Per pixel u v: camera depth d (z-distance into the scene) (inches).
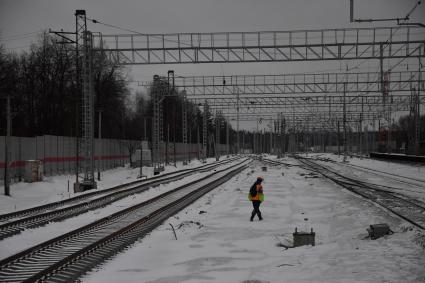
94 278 440.5
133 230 692.1
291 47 1327.5
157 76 2262.6
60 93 2529.5
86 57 1354.6
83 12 1346.0
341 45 1311.5
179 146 3912.4
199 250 560.1
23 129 2519.7
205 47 1334.9
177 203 1042.7
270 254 533.6
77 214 872.9
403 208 898.1
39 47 2583.7
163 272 460.1
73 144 2145.7
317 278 401.4
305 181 1606.8
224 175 1936.5
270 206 951.6
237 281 415.5
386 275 393.4
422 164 2444.6
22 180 1667.1
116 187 1441.9
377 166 2674.7
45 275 441.7
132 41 1360.7
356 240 569.6
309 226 718.5
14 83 2443.4
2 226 709.9
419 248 488.1
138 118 3991.1
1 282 424.5
